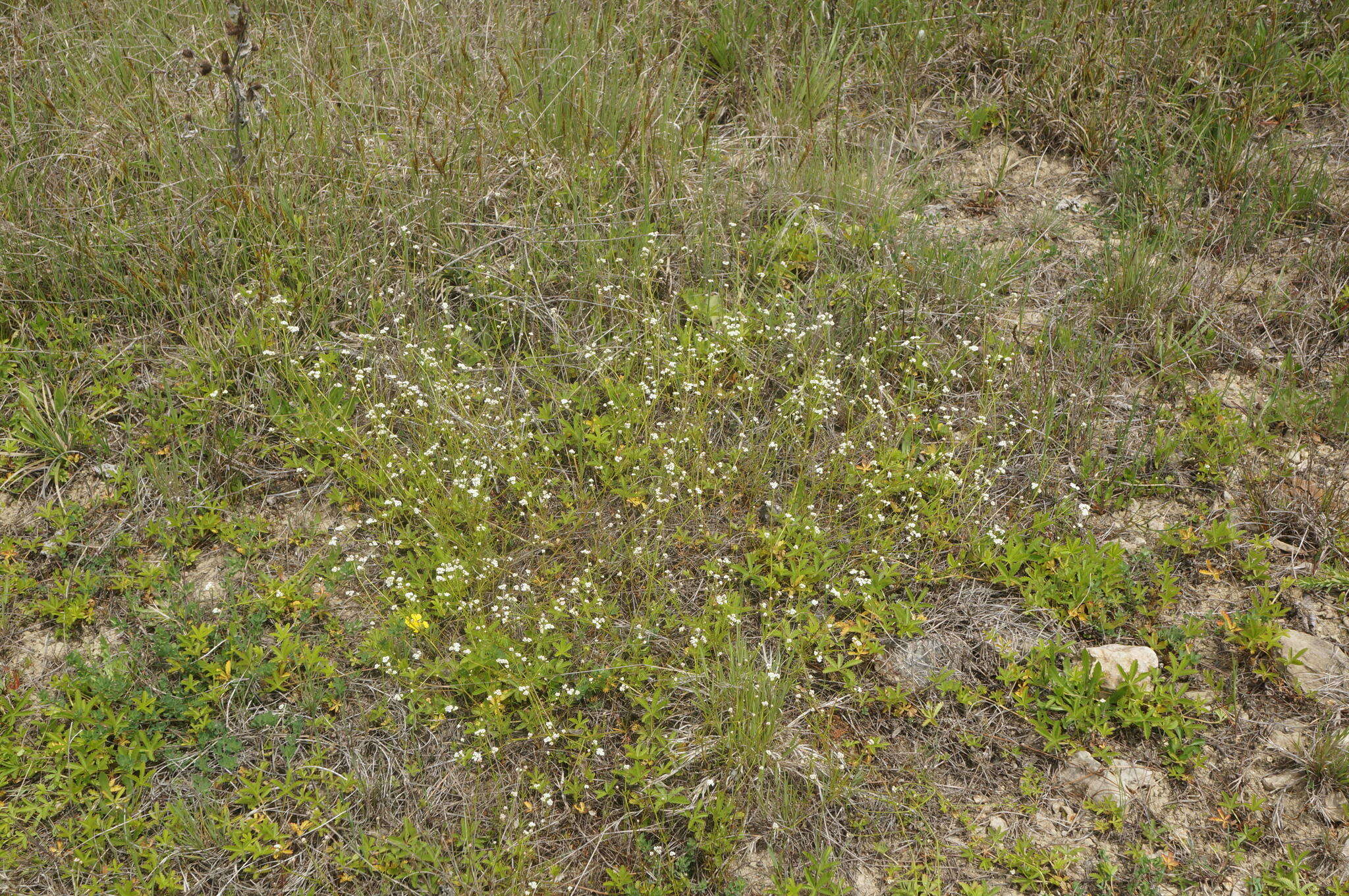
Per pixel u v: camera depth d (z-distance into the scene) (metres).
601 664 3.73
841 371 4.89
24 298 4.83
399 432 4.60
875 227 5.41
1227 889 3.19
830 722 3.59
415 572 3.93
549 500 4.35
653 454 4.48
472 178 5.39
